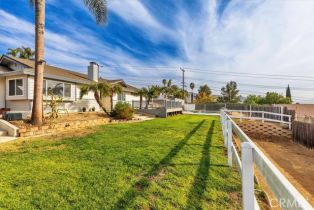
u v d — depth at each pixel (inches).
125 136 329.7
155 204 131.1
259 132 643.5
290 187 51.3
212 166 196.1
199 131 395.5
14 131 328.8
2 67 739.4
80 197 135.8
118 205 128.3
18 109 614.9
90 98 802.8
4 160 203.9
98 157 216.5
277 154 421.1
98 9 475.8
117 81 1051.9
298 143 554.6
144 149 250.1
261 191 149.2
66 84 697.6
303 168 311.7
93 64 935.0
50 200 131.6
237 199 139.4
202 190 150.0
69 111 686.5
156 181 161.6
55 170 179.3
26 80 588.7
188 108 1475.1
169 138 319.9
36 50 391.5
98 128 414.0
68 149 247.6
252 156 89.3
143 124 488.7
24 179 160.4
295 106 1226.6
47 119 443.8
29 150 242.8
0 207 123.1
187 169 187.2
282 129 621.0
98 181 159.0
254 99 2097.7
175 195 142.3
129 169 184.2
